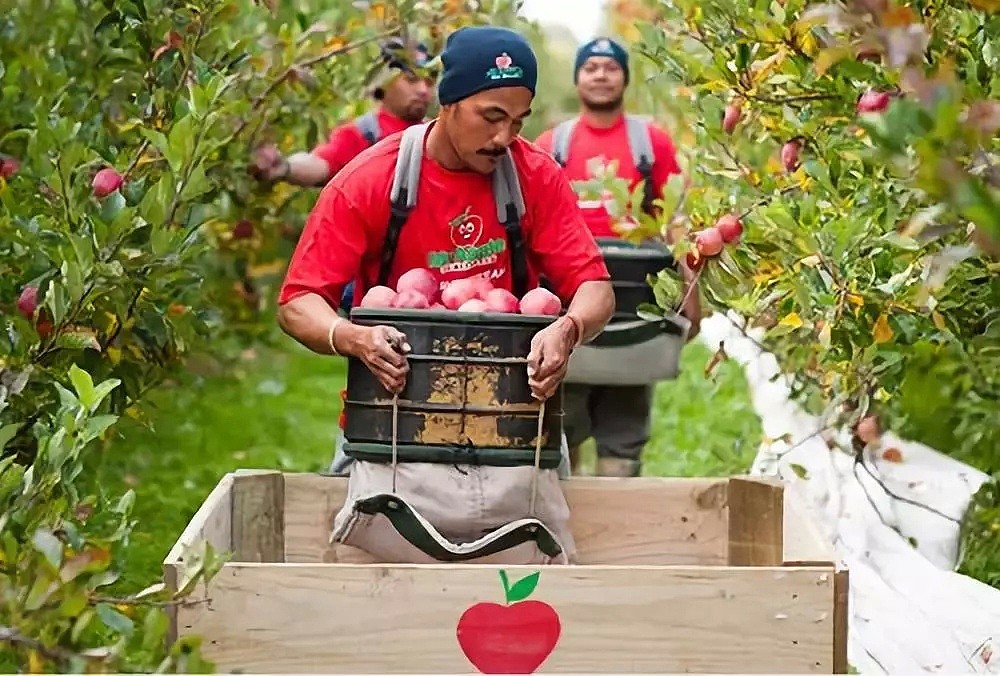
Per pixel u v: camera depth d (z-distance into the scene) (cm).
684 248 520
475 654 351
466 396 390
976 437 680
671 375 614
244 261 967
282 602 349
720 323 984
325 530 439
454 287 410
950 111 241
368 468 396
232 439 893
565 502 421
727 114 515
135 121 584
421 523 380
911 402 650
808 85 472
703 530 447
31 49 652
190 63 607
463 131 401
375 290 407
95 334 462
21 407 460
